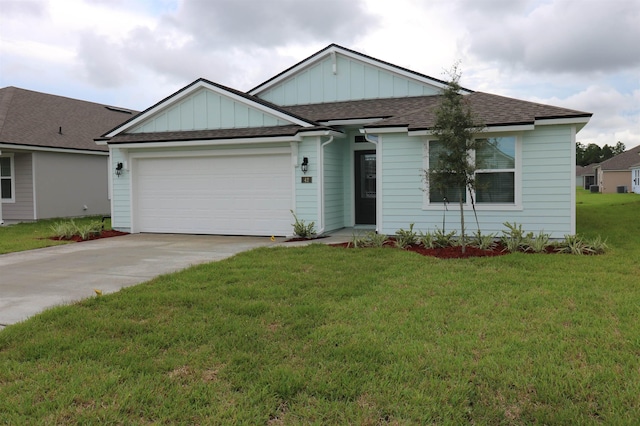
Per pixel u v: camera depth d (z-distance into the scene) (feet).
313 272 24.27
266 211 41.78
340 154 44.62
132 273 25.75
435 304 18.30
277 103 50.80
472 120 29.19
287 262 26.89
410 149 36.65
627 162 172.35
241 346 14.40
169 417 10.44
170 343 14.70
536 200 34.35
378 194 37.68
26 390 11.65
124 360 13.35
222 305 18.53
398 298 19.24
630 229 41.83
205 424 10.19
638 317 16.40
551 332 15.21
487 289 20.44
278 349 14.16
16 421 10.24
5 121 58.29
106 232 44.24
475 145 29.37
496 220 35.24
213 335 15.33
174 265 27.91
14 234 45.50
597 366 12.60
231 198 42.86
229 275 23.71
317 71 49.52
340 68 48.85
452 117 28.81
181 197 44.47
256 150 41.29
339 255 29.04
